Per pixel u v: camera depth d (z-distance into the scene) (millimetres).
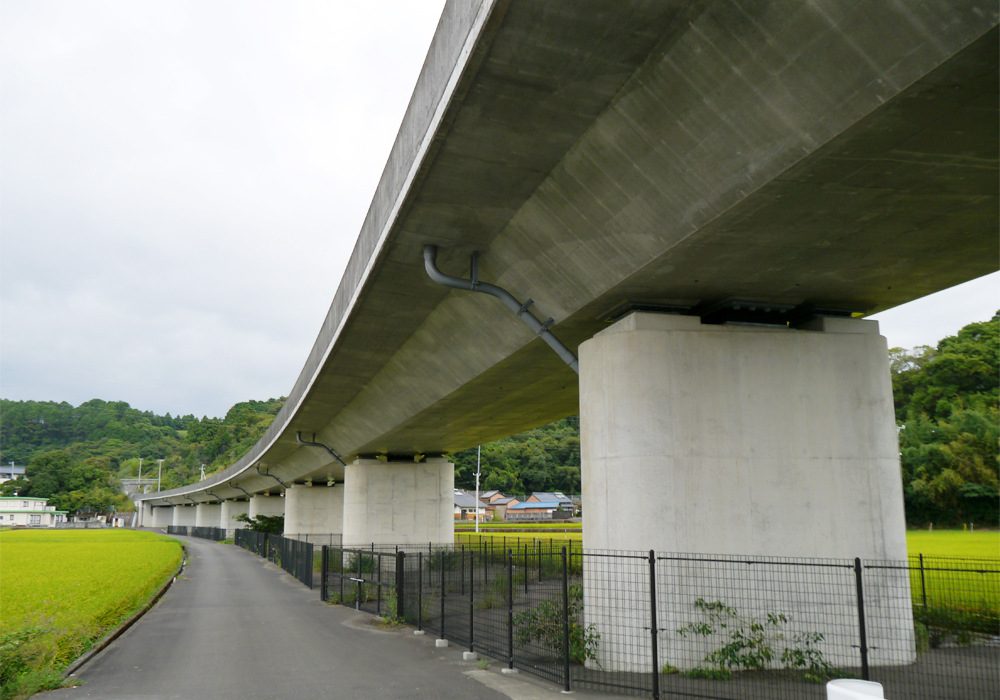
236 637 16000
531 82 8289
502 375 20062
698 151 8438
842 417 12789
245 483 78625
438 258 13984
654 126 8531
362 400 29094
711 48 7227
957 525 64562
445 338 18953
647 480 12000
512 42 7613
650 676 11000
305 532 58469
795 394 12703
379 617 18828
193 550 65125
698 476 12109
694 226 9594
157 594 24969
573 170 10102
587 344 13312
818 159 7734
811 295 12742
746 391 12547
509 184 10805
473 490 133000
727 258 10766
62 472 182500
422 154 9984
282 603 23234
